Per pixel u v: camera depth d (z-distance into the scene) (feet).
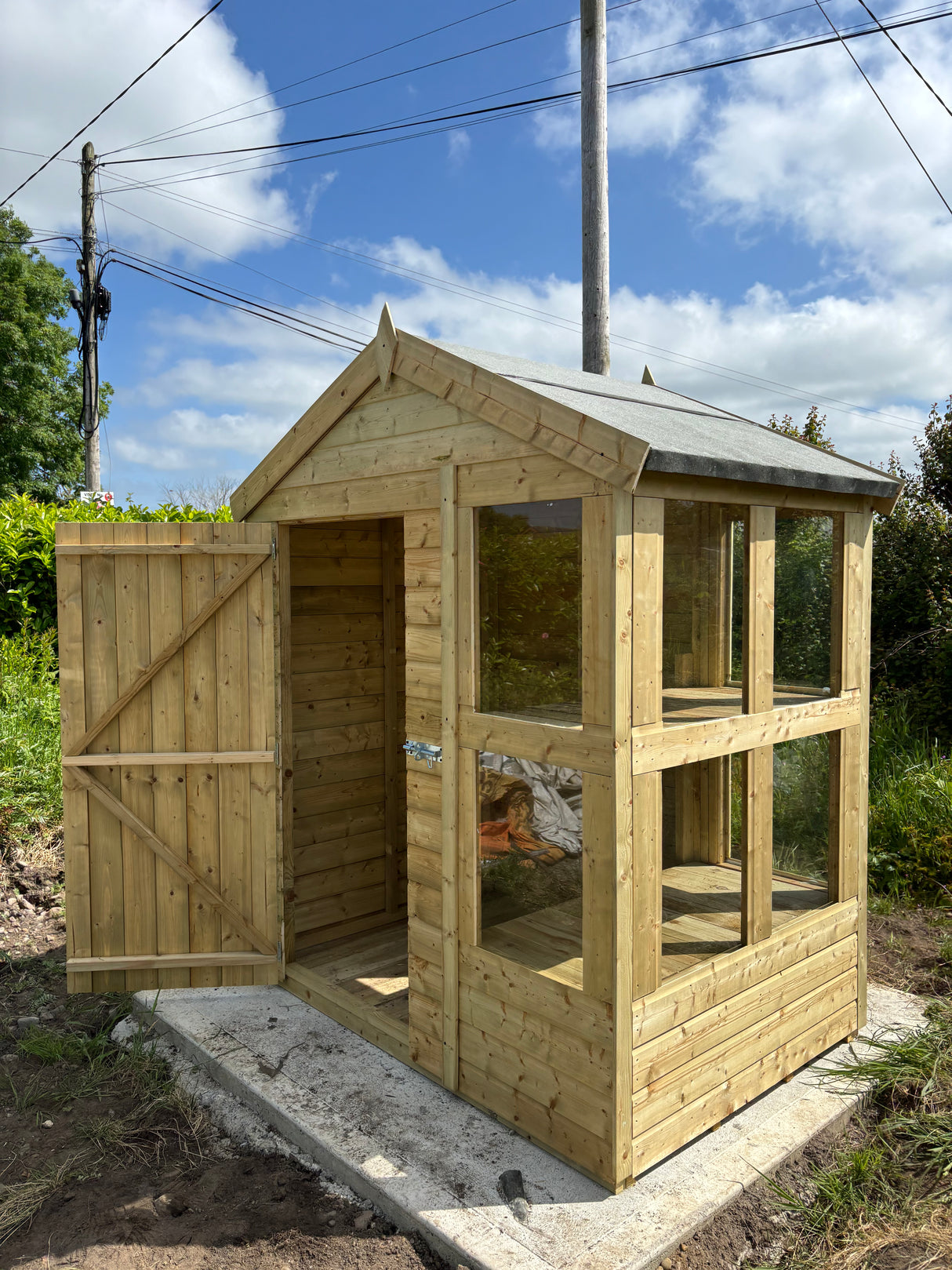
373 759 17.37
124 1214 9.78
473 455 10.73
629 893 9.28
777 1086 11.75
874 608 28.53
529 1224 9.03
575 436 9.21
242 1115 11.60
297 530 15.84
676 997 9.95
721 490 10.15
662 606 9.55
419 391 11.60
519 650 10.30
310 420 13.56
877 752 24.02
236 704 14.70
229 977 14.93
